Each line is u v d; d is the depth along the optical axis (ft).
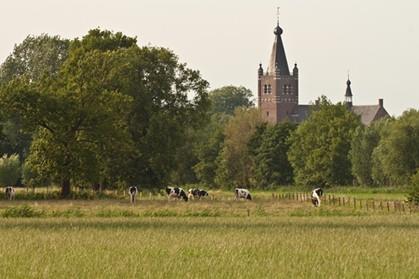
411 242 413.18
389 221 582.35
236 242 408.67
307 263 332.80
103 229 492.95
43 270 311.68
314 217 635.25
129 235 446.19
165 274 305.32
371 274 308.60
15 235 444.55
